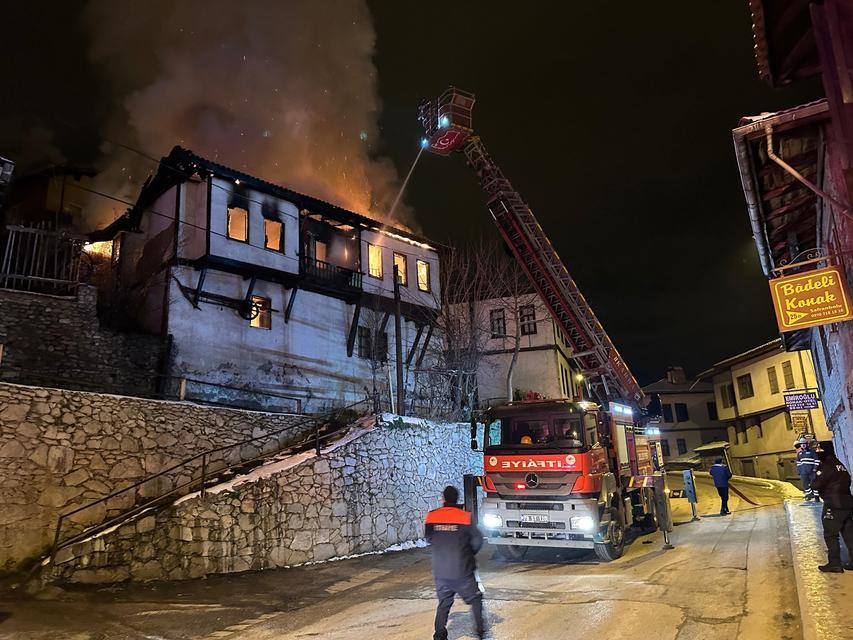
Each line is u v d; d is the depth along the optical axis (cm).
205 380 2119
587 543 1133
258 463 1466
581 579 987
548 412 1215
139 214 2517
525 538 1166
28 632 718
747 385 4184
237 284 2311
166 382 1966
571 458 1145
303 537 1305
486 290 3309
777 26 753
